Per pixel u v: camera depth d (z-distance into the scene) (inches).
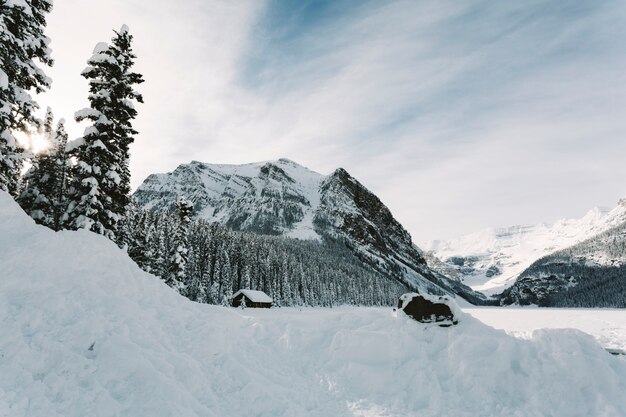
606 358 470.0
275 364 514.0
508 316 2955.2
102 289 492.4
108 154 859.4
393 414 424.2
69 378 343.0
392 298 6889.8
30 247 493.4
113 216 869.8
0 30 647.8
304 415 398.9
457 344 513.0
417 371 490.6
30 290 435.5
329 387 477.1
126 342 407.5
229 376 441.7
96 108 885.2
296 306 4416.8
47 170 1259.2
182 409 337.1
